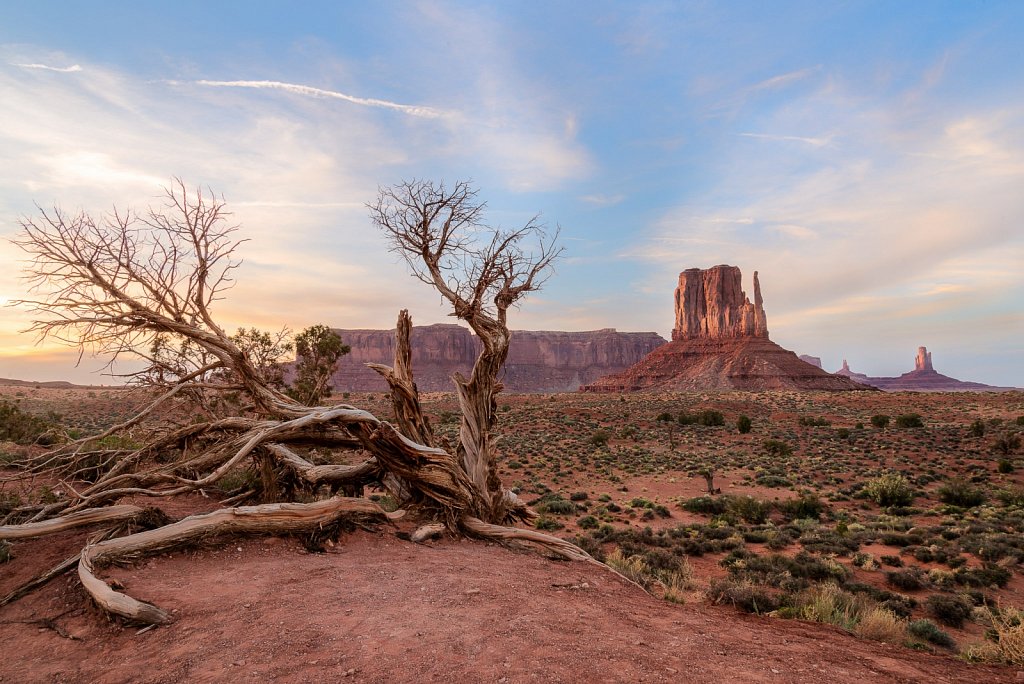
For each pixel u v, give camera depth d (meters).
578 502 32.38
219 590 7.02
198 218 12.03
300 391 20.66
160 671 4.94
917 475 43.41
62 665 5.38
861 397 115.62
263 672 4.75
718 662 5.21
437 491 12.00
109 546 7.87
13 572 8.22
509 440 60.28
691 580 13.86
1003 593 16.27
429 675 4.67
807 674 4.96
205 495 12.56
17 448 17.06
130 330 11.58
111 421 44.59
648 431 71.50
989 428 67.12
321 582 7.51
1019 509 30.31
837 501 34.47
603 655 5.24
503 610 6.63
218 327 12.53
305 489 13.74
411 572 8.34
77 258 10.82
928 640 11.15
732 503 30.11
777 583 15.36
